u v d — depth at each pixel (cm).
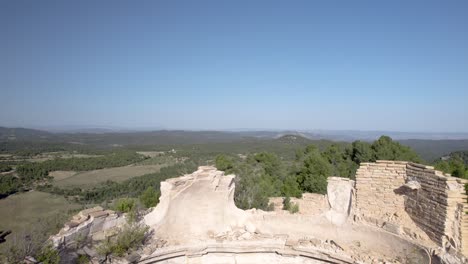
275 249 1973
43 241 1505
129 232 1731
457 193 1549
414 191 1795
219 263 1972
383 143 4378
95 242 1720
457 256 1475
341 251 1856
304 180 3875
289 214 2180
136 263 1705
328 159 4853
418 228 1736
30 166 7519
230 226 2152
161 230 2012
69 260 1548
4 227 3572
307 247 1930
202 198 2148
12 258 1338
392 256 1772
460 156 5662
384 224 1861
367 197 1994
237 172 4469
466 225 1512
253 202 2816
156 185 6494
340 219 2064
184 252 1903
